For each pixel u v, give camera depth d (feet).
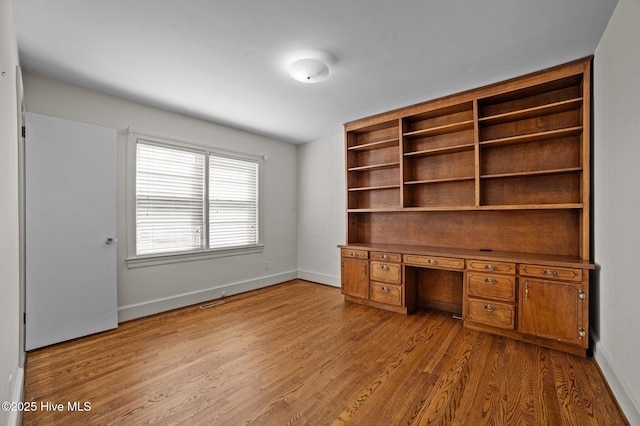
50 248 8.42
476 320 9.18
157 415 5.45
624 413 5.36
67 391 6.18
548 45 7.15
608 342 6.53
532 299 8.13
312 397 5.97
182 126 11.97
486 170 10.32
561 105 8.34
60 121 8.71
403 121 11.49
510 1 5.65
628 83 5.50
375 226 13.39
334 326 9.76
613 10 5.91
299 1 5.66
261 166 15.14
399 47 7.24
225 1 5.65
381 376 6.71
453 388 6.21
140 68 8.27
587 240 7.86
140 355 7.76
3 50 4.23
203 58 7.76
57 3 5.65
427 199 11.69
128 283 10.40
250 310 11.44
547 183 9.27
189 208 12.24
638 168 5.13
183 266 11.96
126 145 10.38
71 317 8.73
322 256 15.89
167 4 5.73
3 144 4.17
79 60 7.84
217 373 6.88
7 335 4.42
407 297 10.96
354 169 13.07
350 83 9.21
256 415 5.44
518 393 6.01
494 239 10.33
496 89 9.23
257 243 14.90
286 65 8.14
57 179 8.61
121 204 10.25
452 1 5.65
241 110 11.55
